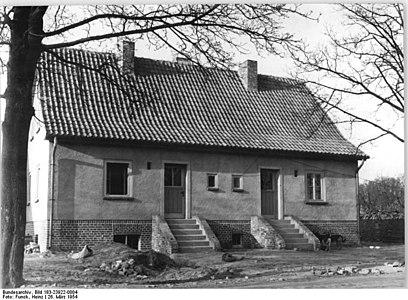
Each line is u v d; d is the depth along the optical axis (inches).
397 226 970.1
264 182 892.0
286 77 1036.5
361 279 542.3
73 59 843.4
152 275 581.0
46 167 745.6
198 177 829.2
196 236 775.1
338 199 932.6
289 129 928.9
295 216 889.5
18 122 472.1
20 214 471.2
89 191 748.0
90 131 749.9
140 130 792.9
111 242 714.2
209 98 924.6
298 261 682.2
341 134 967.6
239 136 868.6
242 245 844.0
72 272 574.2
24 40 482.6
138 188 781.9
